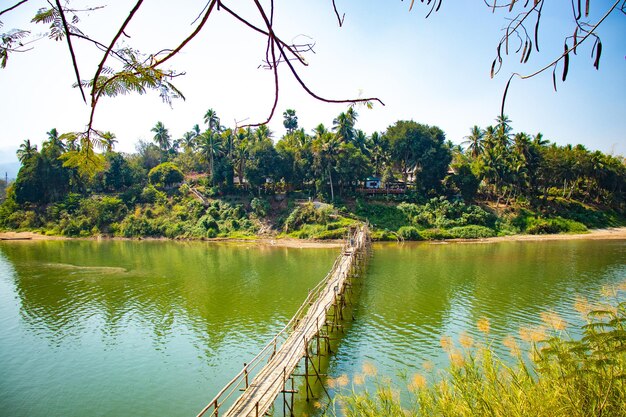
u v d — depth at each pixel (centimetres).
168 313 2741
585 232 6688
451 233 6475
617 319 629
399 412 855
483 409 705
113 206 7906
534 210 7225
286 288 3406
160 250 5847
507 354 1781
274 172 7125
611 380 604
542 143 7469
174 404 1619
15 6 240
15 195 8138
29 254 5431
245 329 2412
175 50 257
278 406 1546
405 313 2608
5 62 278
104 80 269
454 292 3109
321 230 6444
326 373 1780
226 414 1223
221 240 6706
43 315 2714
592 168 7319
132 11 206
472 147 7925
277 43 217
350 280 3148
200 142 7975
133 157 10075
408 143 7562
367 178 7969
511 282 3400
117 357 2052
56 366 1959
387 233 6384
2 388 1758
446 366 1766
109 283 3638
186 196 8131
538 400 674
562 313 2514
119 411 1574
